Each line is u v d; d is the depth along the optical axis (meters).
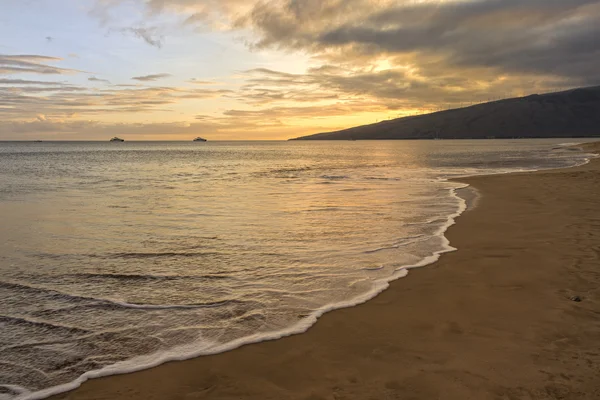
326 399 3.24
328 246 8.18
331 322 4.72
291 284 6.04
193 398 3.32
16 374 3.71
